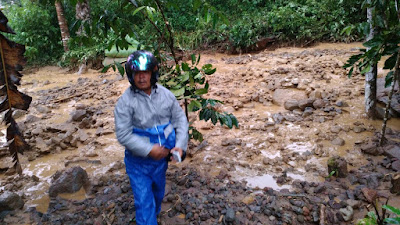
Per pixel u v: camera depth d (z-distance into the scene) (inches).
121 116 92.7
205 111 144.9
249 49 481.4
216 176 156.1
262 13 540.7
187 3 550.9
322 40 491.8
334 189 139.9
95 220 125.0
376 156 168.1
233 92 286.5
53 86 366.9
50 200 142.4
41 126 225.8
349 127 202.7
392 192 133.7
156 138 96.7
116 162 177.3
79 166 164.7
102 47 432.1
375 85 206.2
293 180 151.5
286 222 120.7
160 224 121.4
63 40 485.7
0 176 167.5
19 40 503.8
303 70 327.6
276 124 218.1
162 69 164.2
